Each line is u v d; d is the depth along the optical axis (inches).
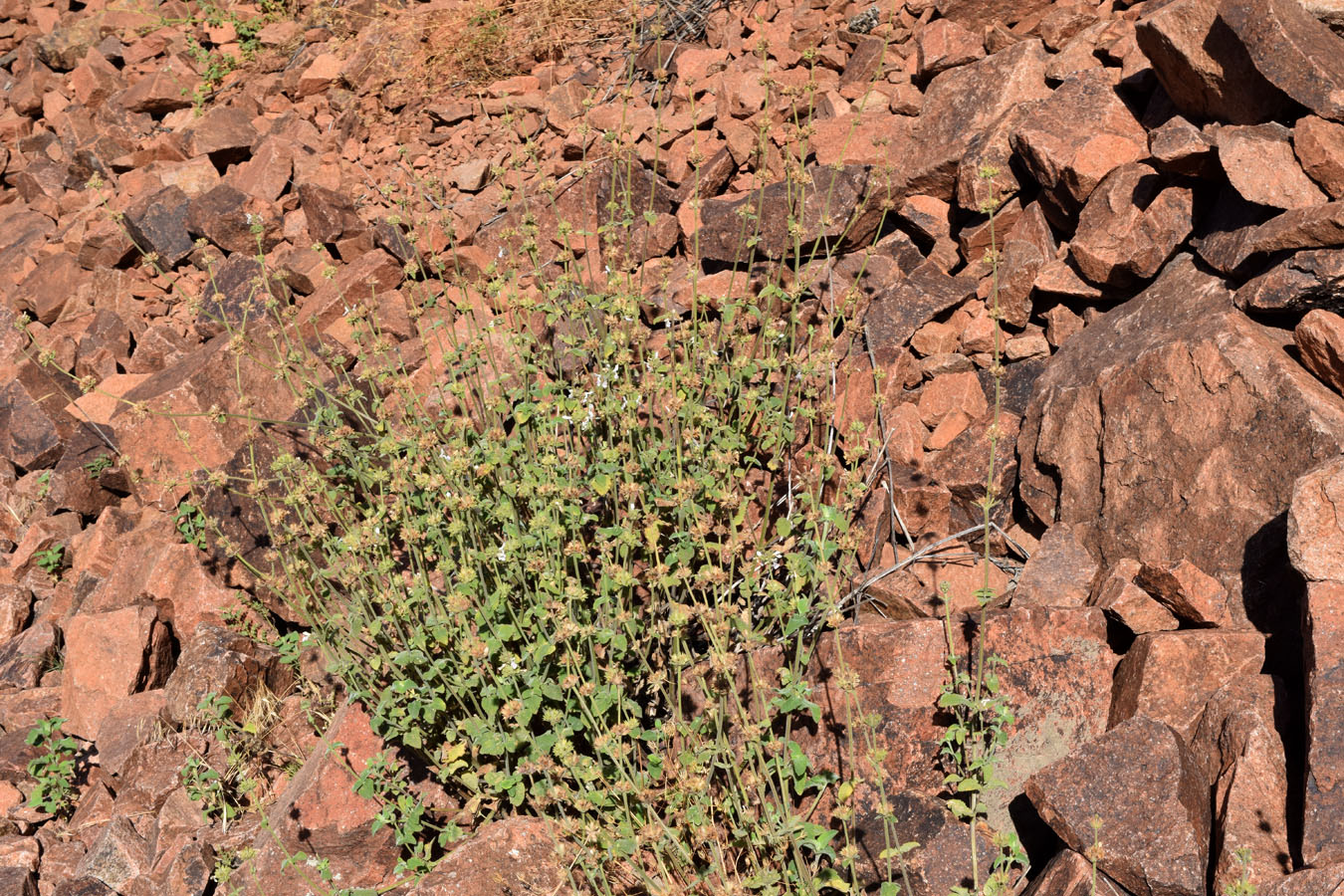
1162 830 125.3
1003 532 181.5
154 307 332.2
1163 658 142.0
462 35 349.4
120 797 192.7
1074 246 190.1
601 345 204.2
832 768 152.4
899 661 153.1
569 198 275.3
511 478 189.8
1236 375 157.4
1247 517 152.6
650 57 305.3
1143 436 167.8
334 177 334.3
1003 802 146.2
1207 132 181.0
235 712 204.5
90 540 254.5
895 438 194.1
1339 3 176.1
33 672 236.1
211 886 177.9
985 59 232.1
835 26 275.6
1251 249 165.6
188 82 437.1
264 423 241.3
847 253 226.1
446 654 169.5
